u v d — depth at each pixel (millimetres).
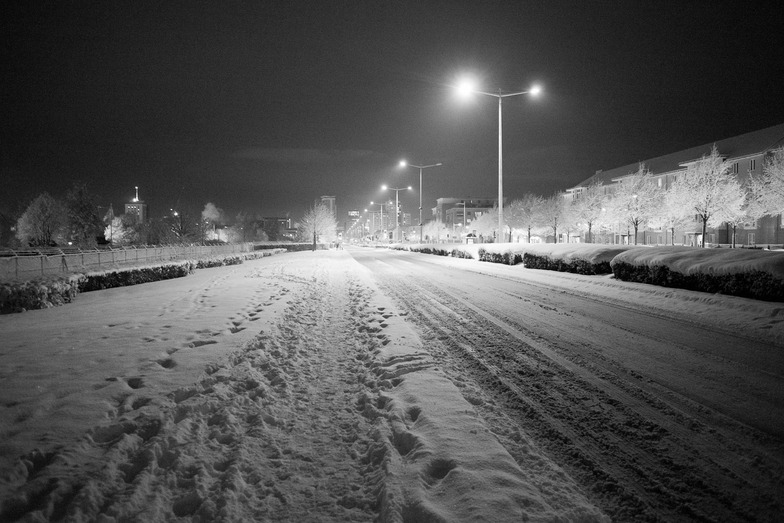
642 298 11914
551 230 71688
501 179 29844
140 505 2982
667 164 66875
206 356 6473
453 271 24188
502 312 10953
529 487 3107
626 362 6438
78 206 55562
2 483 3113
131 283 20438
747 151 53500
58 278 14711
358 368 6355
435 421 4207
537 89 28672
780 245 48156
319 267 27281
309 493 3264
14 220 62594
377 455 3738
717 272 10695
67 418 4195
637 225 44781
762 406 4707
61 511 2877
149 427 4109
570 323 9398
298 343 7715
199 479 3338
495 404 4918
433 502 2941
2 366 5973
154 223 68750
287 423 4500
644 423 4383
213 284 18297
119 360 6250
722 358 6508
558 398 5094
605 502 3111
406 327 8820
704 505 3064
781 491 3209
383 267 27641
